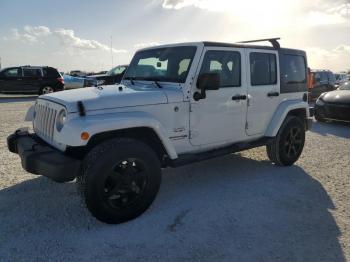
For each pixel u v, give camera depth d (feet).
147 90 13.66
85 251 10.54
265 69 17.69
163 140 13.08
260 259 10.25
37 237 11.28
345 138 27.84
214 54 14.98
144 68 16.19
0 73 60.39
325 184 16.62
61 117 12.26
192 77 14.20
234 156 21.44
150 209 13.52
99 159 11.50
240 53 16.16
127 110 12.55
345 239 11.41
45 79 63.36
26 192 14.94
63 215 12.85
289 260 10.21
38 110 14.47
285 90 18.94
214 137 15.58
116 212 12.05
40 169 11.75
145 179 12.60
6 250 10.52
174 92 13.85
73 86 66.28
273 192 15.47
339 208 13.84
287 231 11.90
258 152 22.45
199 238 11.37
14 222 12.26
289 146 19.29
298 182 16.85
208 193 15.25
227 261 10.14
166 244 11.00
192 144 14.80
